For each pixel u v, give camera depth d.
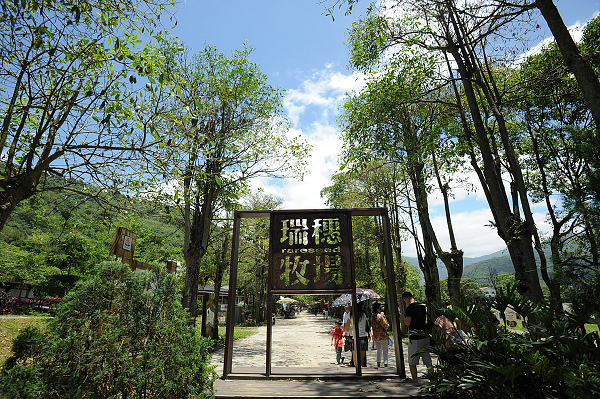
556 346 4.03
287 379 6.43
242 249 19.80
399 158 14.12
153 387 3.68
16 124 6.37
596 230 4.01
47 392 3.32
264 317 38.88
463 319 4.86
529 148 13.18
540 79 9.97
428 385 4.71
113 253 6.39
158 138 5.68
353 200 21.45
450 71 10.88
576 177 9.16
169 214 6.40
